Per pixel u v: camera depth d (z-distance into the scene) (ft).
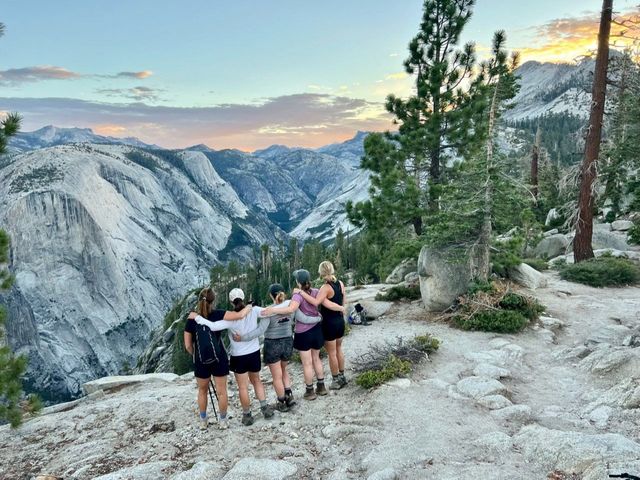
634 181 95.61
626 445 16.84
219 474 18.56
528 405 24.00
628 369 26.07
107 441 23.73
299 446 20.97
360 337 39.01
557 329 38.93
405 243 54.70
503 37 59.72
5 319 28.02
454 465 17.63
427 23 65.00
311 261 376.68
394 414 22.99
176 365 208.33
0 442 25.50
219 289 343.67
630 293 52.75
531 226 85.10
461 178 46.42
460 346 34.35
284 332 24.54
